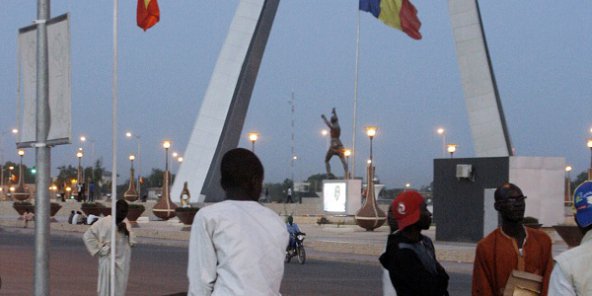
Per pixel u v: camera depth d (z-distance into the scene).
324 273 24.30
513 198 7.38
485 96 48.25
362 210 46.53
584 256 5.39
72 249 32.66
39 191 7.51
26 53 7.73
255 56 55.78
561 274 5.42
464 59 48.59
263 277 5.28
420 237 6.94
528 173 32.69
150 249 34.06
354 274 24.00
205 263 5.32
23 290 18.55
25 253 29.80
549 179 33.22
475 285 7.56
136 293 18.30
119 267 11.81
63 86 7.24
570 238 29.16
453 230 33.88
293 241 27.92
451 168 34.09
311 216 60.28
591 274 5.36
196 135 54.31
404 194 6.89
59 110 7.30
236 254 5.25
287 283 21.25
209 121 54.31
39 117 7.49
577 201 5.68
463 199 33.59
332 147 73.00
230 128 55.16
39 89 7.48
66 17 7.19
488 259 7.45
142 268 24.83
